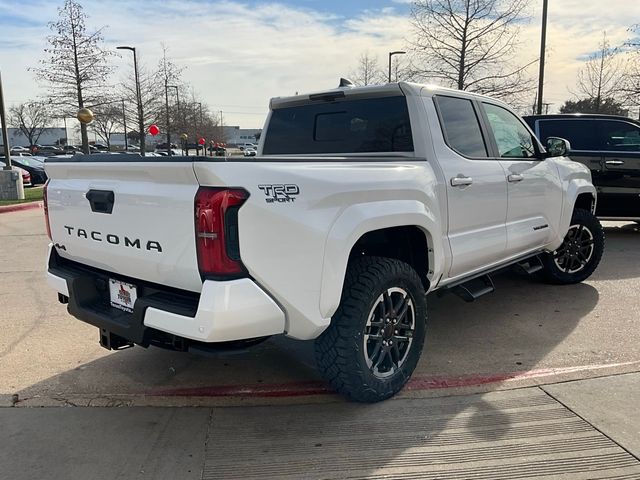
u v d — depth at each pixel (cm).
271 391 352
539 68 1717
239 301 258
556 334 451
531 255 520
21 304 540
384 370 338
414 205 341
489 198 425
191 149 4891
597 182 851
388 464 273
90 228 316
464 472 265
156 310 275
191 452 285
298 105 459
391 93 396
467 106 433
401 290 338
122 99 2436
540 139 869
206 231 254
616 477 261
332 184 293
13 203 1463
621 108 2108
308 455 281
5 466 272
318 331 295
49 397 344
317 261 283
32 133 6781
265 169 268
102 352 418
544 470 266
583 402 333
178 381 368
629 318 489
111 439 297
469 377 369
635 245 844
